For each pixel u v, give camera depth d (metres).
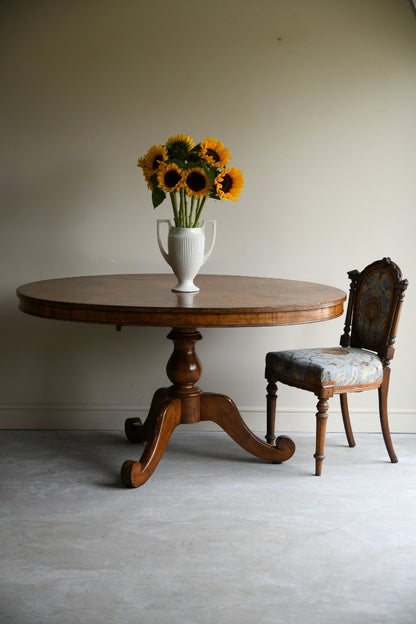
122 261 3.78
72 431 3.82
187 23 3.62
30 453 3.46
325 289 3.27
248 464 3.35
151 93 3.66
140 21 3.62
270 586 2.24
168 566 2.36
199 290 3.17
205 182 2.93
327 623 2.05
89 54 3.63
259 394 3.86
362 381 3.24
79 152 3.69
